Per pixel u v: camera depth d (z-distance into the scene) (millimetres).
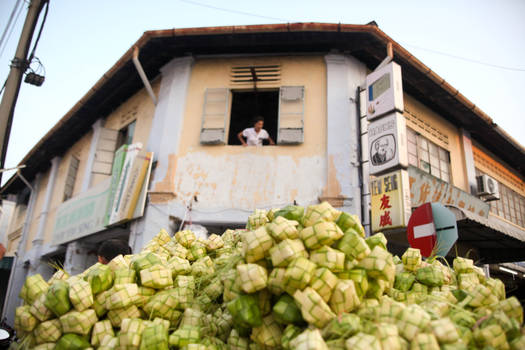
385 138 6160
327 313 1274
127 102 9664
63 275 1819
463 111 8969
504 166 11836
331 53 7703
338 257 1393
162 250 2262
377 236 1636
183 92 7910
